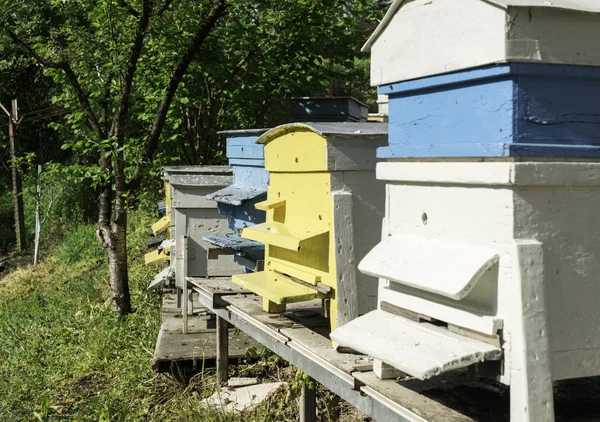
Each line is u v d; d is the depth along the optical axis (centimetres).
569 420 262
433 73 262
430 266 254
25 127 1830
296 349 366
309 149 383
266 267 458
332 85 1545
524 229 232
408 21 275
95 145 798
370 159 373
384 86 293
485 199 242
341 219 368
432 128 270
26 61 1052
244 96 955
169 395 547
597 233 242
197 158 1051
